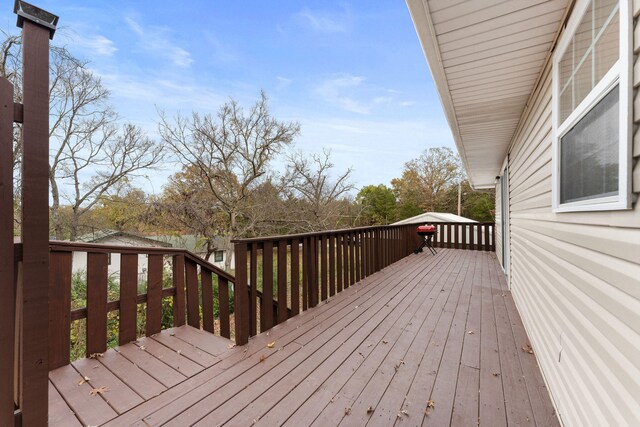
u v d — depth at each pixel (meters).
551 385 1.86
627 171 1.04
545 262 2.21
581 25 1.56
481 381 1.96
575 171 1.62
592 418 1.30
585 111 1.44
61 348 2.07
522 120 3.38
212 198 12.71
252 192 13.37
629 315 1.04
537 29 1.89
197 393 1.79
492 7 1.70
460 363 2.20
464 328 2.87
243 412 1.63
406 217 26.73
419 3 1.67
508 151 4.85
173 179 12.69
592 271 1.35
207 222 11.91
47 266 1.34
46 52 1.32
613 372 1.14
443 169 27.39
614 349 1.14
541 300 2.29
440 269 5.79
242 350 2.36
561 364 1.72
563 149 1.83
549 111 2.18
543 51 2.15
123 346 2.39
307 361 2.20
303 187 15.81
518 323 3.01
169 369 2.05
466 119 3.62
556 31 1.91
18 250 1.28
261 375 2.00
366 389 1.86
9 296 1.24
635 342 1.00
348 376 2.00
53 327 2.04
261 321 2.75
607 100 1.24
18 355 1.37
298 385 1.89
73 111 10.30
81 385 1.86
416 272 5.47
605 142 1.25
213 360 2.19
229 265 12.83
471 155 5.61
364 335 2.67
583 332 1.43
